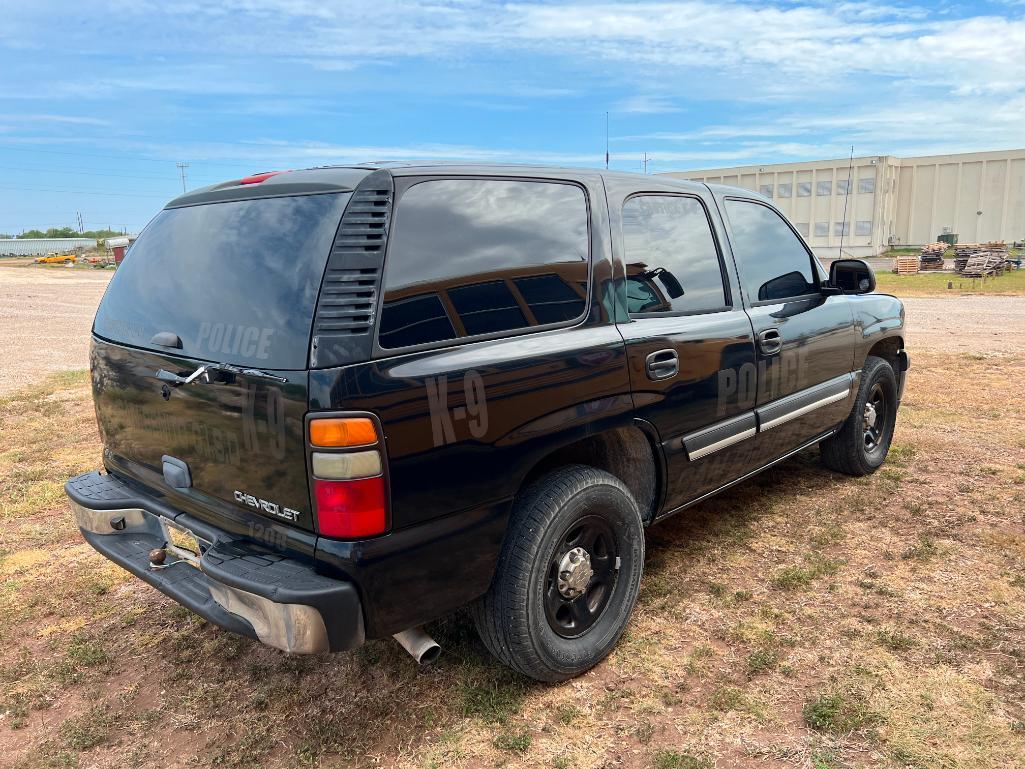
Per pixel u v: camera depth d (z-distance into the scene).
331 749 2.33
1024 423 5.96
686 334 2.99
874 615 3.04
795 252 3.96
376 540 2.02
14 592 3.44
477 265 2.32
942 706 2.45
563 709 2.49
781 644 2.85
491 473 2.27
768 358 3.48
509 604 2.38
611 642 2.74
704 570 3.48
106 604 3.32
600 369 2.59
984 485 4.52
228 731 2.44
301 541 2.06
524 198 2.54
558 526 2.44
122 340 2.61
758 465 3.67
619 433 2.89
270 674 2.75
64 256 63.25
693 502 3.31
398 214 2.15
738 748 2.29
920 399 6.91
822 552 3.65
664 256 3.06
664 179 3.22
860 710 2.43
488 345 2.29
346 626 2.01
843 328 4.13
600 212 2.79
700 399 3.08
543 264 2.53
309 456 1.96
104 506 2.67
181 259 2.46
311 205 2.17
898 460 5.02
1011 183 53.16
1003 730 2.33
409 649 2.24
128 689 2.69
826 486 4.56
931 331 12.41
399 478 2.04
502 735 2.37
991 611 3.05
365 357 1.98
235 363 2.12
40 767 2.29
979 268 28.61
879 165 51.69
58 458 5.53
